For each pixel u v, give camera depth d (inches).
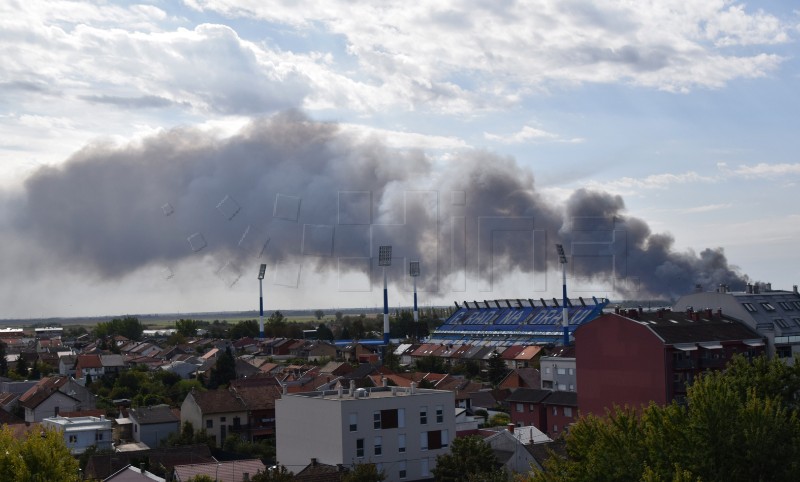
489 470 2847.0
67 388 5698.8
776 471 1834.4
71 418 4594.0
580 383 4252.0
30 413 5329.7
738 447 1847.9
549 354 7381.9
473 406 5625.0
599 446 1987.0
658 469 1819.6
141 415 4894.2
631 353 4020.7
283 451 3449.8
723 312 4458.7
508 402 5403.5
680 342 3946.9
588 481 1941.4
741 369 2701.8
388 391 3651.6
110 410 5600.4
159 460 3671.3
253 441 4722.0
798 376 2568.9
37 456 1927.9
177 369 7815.0
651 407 2089.1
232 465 3134.8
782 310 4443.9
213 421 4746.6
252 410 4830.2
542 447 3282.5
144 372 7662.4
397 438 3233.3
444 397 3363.7
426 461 3284.9
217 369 6791.3
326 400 3211.1
